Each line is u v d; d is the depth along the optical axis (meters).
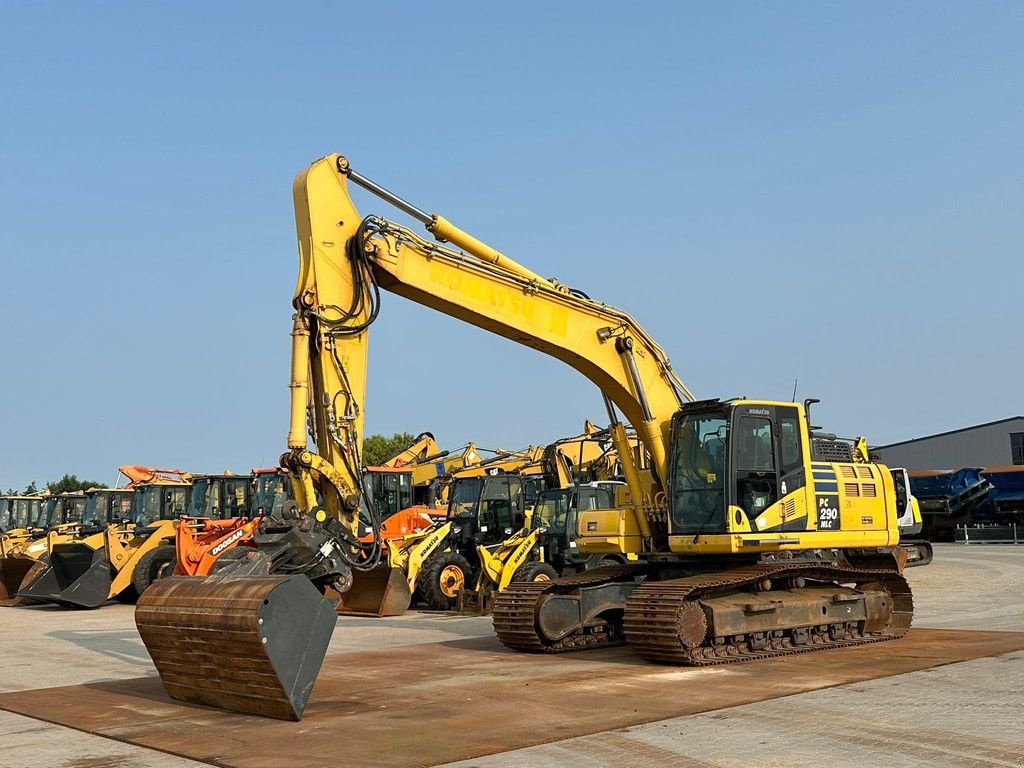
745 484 14.12
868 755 8.04
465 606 21.14
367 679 12.38
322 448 11.99
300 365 11.75
